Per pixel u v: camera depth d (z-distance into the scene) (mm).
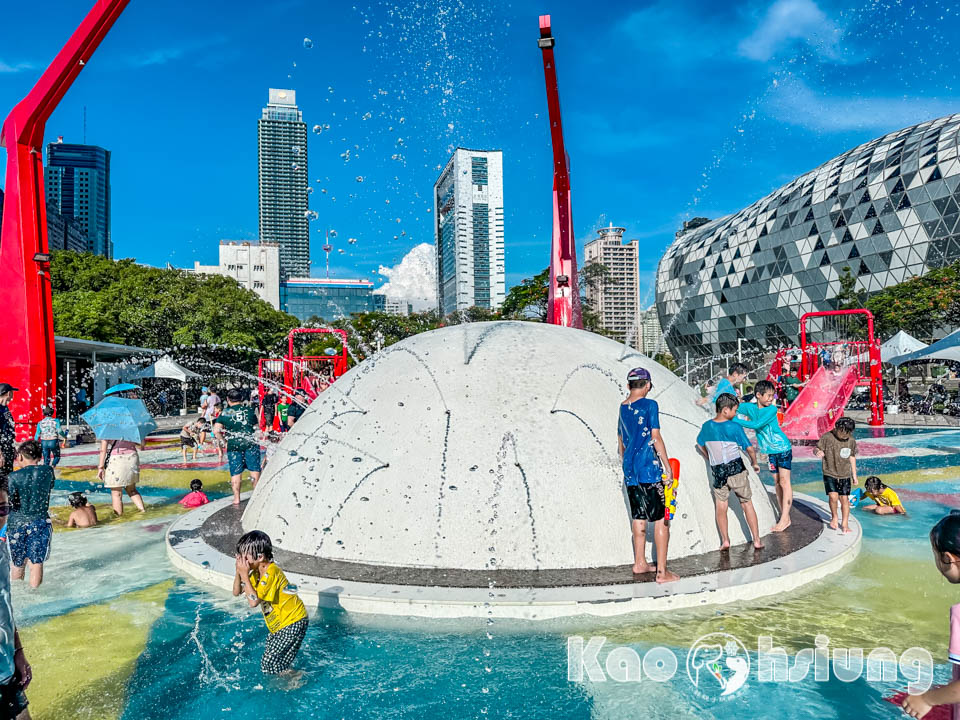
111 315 34438
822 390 17281
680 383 6930
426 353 6445
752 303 73938
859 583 5312
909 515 8023
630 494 5023
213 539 6496
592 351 6512
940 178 52938
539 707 3445
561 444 5516
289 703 3537
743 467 5672
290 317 52656
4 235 11930
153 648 4285
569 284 12148
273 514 6148
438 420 5715
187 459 15078
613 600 4555
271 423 16250
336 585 4855
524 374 5965
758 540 5789
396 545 5309
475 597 4594
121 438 8875
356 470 5695
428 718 3361
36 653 4215
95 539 7434
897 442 15766
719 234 80438
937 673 3754
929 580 5379
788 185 72562
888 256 57812
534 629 4438
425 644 4230
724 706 3418
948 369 32312
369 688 3688
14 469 6078
